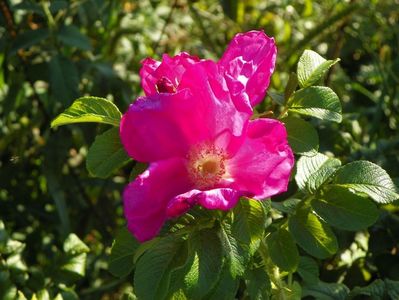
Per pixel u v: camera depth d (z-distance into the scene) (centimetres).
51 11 41
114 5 46
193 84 22
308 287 30
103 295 46
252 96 23
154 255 23
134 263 25
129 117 22
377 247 33
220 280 23
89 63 43
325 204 24
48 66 42
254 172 22
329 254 24
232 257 22
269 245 25
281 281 26
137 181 21
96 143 24
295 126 24
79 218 48
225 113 22
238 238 22
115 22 48
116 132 24
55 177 45
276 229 26
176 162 22
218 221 23
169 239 24
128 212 21
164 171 22
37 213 48
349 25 48
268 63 23
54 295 35
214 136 22
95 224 48
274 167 22
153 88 23
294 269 25
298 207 25
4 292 32
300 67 25
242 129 22
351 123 39
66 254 34
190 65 22
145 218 22
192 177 22
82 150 48
